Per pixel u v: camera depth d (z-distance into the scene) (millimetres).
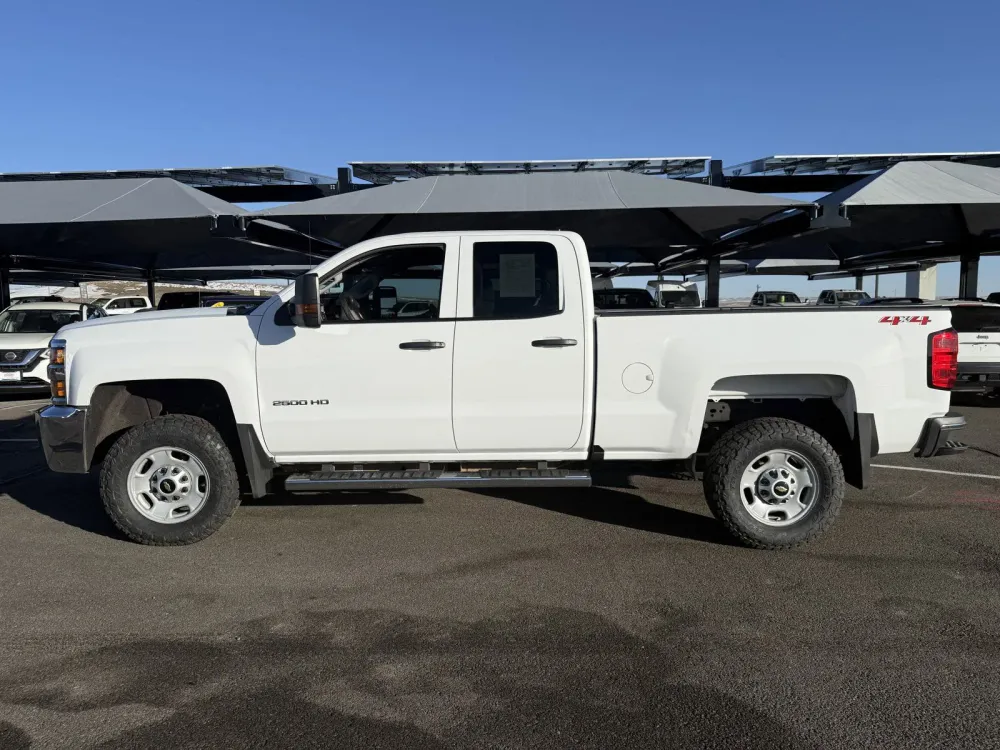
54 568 4555
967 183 11883
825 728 2842
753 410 5074
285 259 22578
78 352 4836
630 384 4723
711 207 10906
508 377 4734
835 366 4609
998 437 8656
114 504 4828
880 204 11148
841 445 5004
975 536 5055
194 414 5332
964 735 2785
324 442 4844
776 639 3576
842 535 5090
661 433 4762
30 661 3396
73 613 3916
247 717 2936
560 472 4906
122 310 28359
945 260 22547
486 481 4781
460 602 4043
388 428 4789
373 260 4855
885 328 4613
